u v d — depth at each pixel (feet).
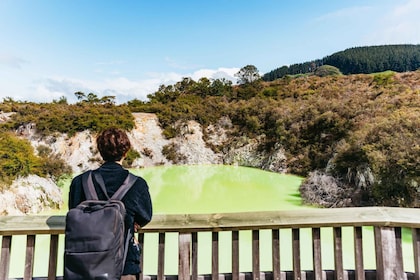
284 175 56.85
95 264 3.65
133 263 4.42
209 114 80.79
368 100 57.26
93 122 67.46
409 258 16.49
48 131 64.18
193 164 72.18
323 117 56.95
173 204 36.73
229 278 6.07
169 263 17.46
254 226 5.83
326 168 44.96
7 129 63.87
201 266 17.16
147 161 69.92
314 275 6.11
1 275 5.48
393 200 30.35
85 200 4.30
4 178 32.17
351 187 35.86
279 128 65.21
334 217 5.99
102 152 4.70
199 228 5.78
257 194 41.63
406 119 34.99
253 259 6.05
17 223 5.49
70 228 3.84
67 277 3.69
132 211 4.38
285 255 18.58
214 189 45.37
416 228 5.94
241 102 85.35
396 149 30.86
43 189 36.11
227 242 20.13
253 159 69.05
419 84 72.54
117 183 4.46
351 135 44.88
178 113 79.05
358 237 6.13
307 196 38.68
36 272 16.69
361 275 6.05
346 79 99.30
